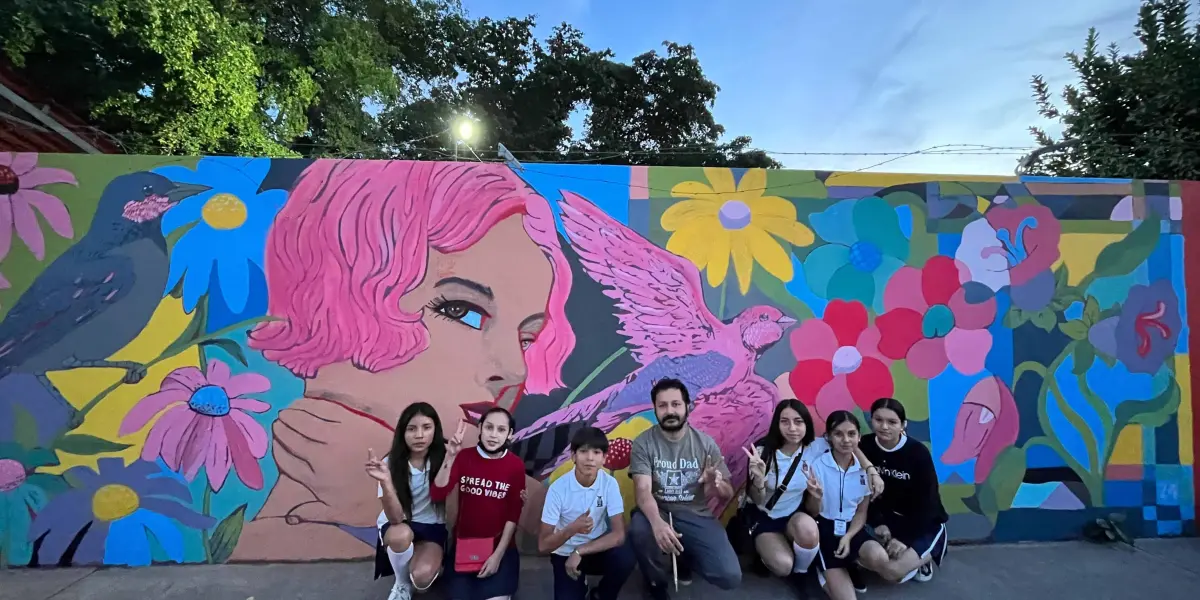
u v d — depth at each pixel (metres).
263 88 8.67
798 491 3.34
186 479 3.58
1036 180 4.10
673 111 19.39
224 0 7.85
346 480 3.66
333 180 3.73
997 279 4.04
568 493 3.10
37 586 3.27
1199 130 6.29
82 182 3.61
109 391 3.56
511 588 3.01
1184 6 6.30
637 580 3.45
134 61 7.77
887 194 4.02
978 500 3.96
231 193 3.67
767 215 3.94
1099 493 4.04
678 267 3.88
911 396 3.95
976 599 3.23
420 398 3.71
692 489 3.34
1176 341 4.13
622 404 3.80
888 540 3.36
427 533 3.19
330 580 3.38
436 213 3.78
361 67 9.86
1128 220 4.14
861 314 3.95
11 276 3.56
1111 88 6.77
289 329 3.66
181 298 3.61
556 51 18.92
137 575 3.42
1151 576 3.49
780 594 3.27
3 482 3.50
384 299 3.72
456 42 15.87
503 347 3.77
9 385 3.52
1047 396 4.03
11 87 7.22
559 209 3.85
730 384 3.86
